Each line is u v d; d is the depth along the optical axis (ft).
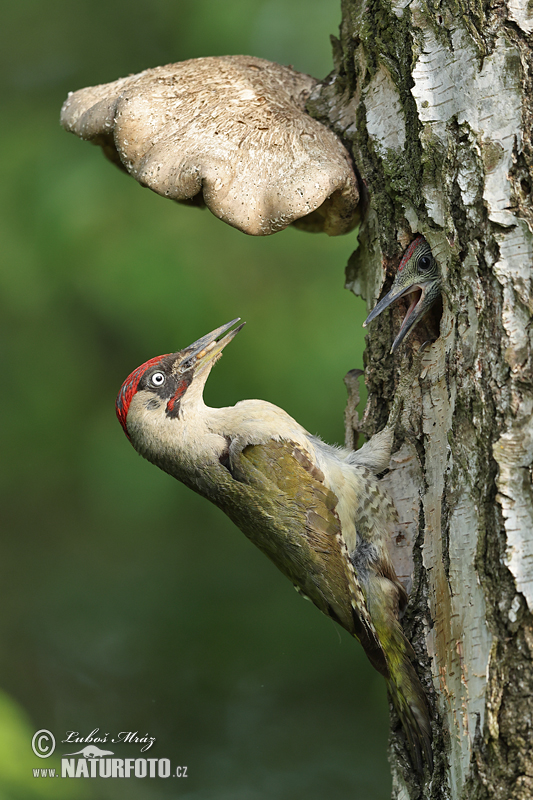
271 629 43.57
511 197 19.39
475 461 19.63
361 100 24.41
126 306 39.42
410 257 23.32
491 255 19.58
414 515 24.06
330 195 25.66
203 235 40.75
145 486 40.96
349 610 24.99
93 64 46.16
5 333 42.27
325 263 41.09
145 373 28.04
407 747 22.21
